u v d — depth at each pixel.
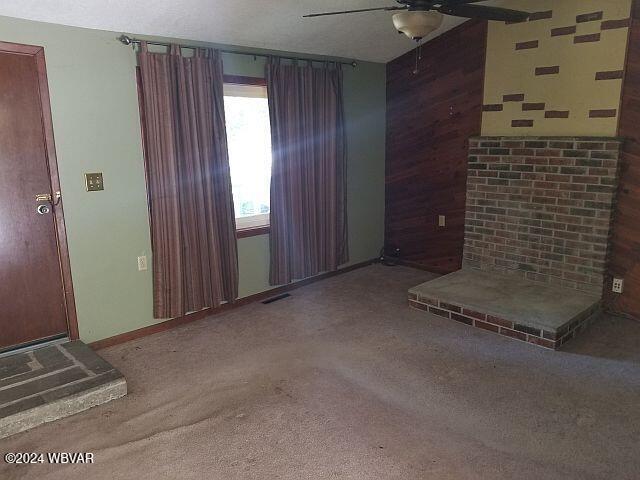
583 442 2.19
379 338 3.34
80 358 2.87
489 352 3.10
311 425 2.35
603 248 3.52
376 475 2.00
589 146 3.48
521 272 4.04
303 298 4.18
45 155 2.94
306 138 4.23
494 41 3.98
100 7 2.79
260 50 3.87
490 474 1.99
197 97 3.44
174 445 2.22
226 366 2.98
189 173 3.46
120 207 3.26
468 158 4.25
